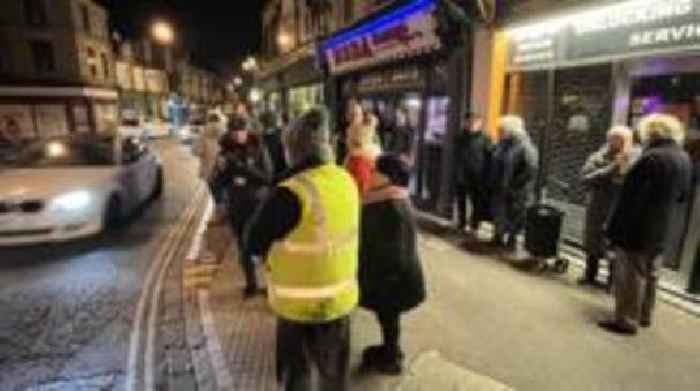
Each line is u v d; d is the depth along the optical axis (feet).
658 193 13.67
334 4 50.57
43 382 12.38
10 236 22.22
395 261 11.59
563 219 20.67
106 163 28.50
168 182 46.34
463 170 24.67
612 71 20.01
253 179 16.88
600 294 17.79
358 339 14.32
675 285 17.62
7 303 17.02
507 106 26.22
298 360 8.70
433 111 31.01
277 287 8.33
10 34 105.81
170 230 27.09
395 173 11.78
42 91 107.24
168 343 14.28
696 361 13.39
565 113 22.68
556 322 15.57
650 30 17.95
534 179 22.17
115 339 14.52
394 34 33.96
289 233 7.98
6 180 23.97
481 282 18.83
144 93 175.22
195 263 21.21
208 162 24.49
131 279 19.31
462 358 13.41
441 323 15.48
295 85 74.79
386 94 38.58
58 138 30.35
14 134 103.81
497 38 25.66
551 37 22.75
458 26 26.84
